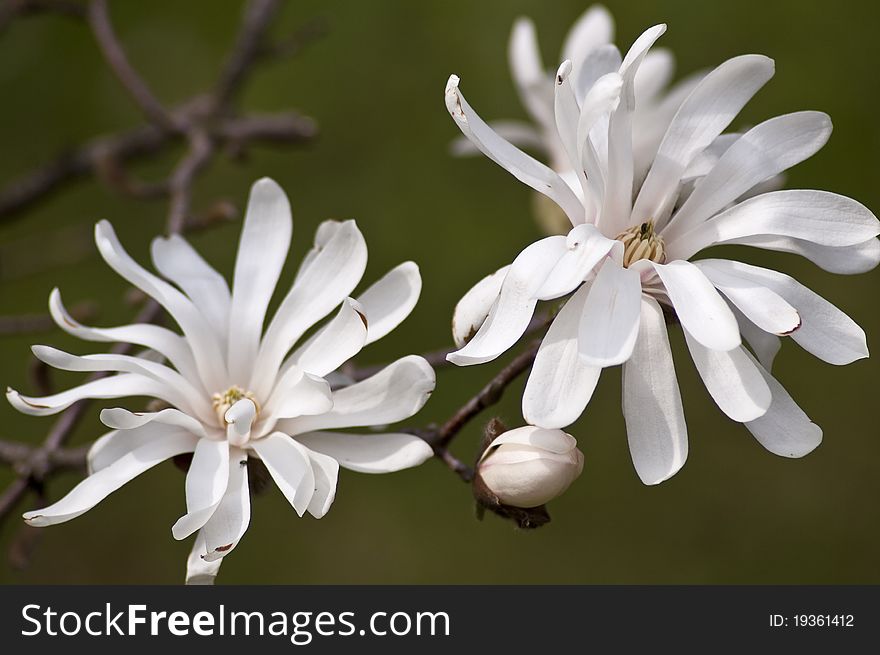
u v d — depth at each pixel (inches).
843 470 40.3
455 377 38.0
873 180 40.4
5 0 33.4
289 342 26.5
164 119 32.9
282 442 25.9
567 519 40.0
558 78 25.6
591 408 40.3
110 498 39.7
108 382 26.0
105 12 33.3
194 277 27.2
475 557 39.4
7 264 35.1
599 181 25.9
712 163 26.5
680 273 25.4
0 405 38.6
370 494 40.3
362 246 26.4
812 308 25.5
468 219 40.6
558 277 24.8
